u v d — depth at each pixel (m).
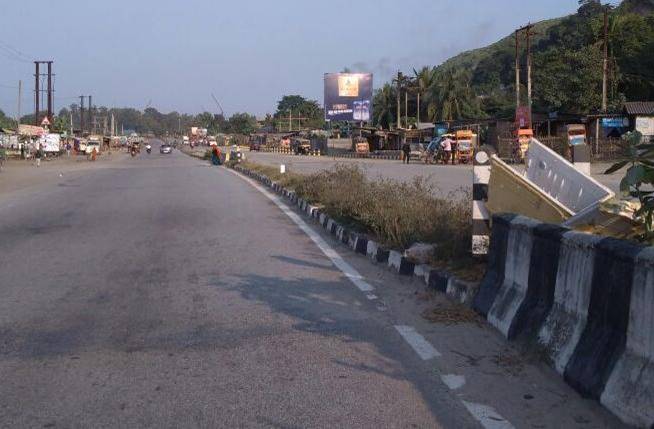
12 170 40.16
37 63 80.50
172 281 8.51
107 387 5.06
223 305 7.32
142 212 16.12
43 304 7.44
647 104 40.91
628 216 5.84
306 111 140.12
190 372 5.34
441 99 80.62
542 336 5.29
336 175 17.39
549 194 7.18
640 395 4.03
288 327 6.49
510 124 46.66
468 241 7.95
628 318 4.27
